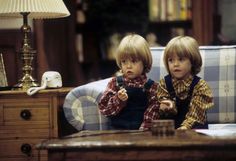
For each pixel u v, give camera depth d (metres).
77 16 11.55
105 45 11.71
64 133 7.43
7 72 8.57
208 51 7.12
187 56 5.80
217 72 6.99
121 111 5.93
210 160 4.34
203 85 5.91
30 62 7.21
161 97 5.95
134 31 11.62
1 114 6.73
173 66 5.84
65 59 10.66
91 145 4.41
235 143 4.30
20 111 6.71
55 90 6.68
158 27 11.20
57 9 7.00
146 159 4.39
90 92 6.30
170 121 4.79
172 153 4.36
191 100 5.89
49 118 6.71
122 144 4.38
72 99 6.35
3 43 8.61
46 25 9.88
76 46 11.37
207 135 4.79
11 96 6.70
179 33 11.04
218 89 6.98
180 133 4.90
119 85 5.97
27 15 7.14
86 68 11.68
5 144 6.76
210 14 10.72
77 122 6.36
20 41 8.61
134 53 5.78
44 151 6.70
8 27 8.65
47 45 9.91
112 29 11.75
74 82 10.85
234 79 6.98
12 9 6.87
